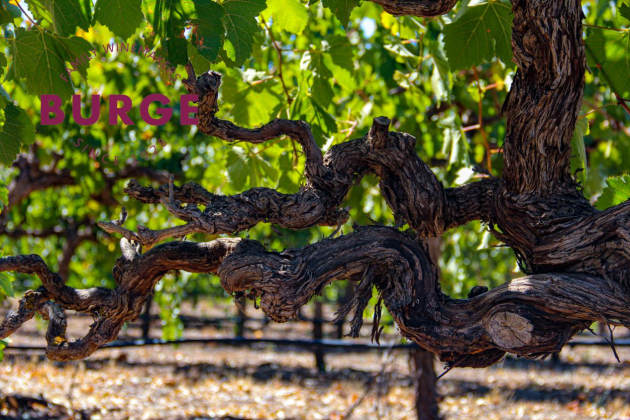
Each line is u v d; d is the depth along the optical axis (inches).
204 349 553.9
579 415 324.8
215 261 82.0
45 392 303.3
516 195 74.9
